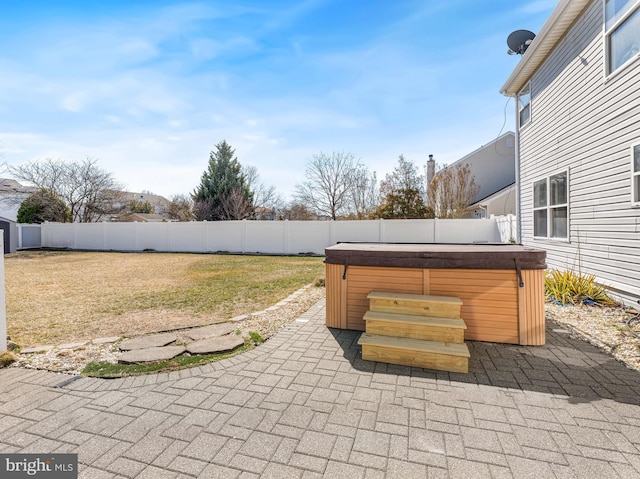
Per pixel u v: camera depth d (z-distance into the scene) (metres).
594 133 5.70
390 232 13.55
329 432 2.02
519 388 2.54
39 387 2.66
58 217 20.73
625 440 1.90
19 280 8.12
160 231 16.62
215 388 2.61
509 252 3.42
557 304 5.11
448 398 2.41
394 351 3.01
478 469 1.69
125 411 2.29
